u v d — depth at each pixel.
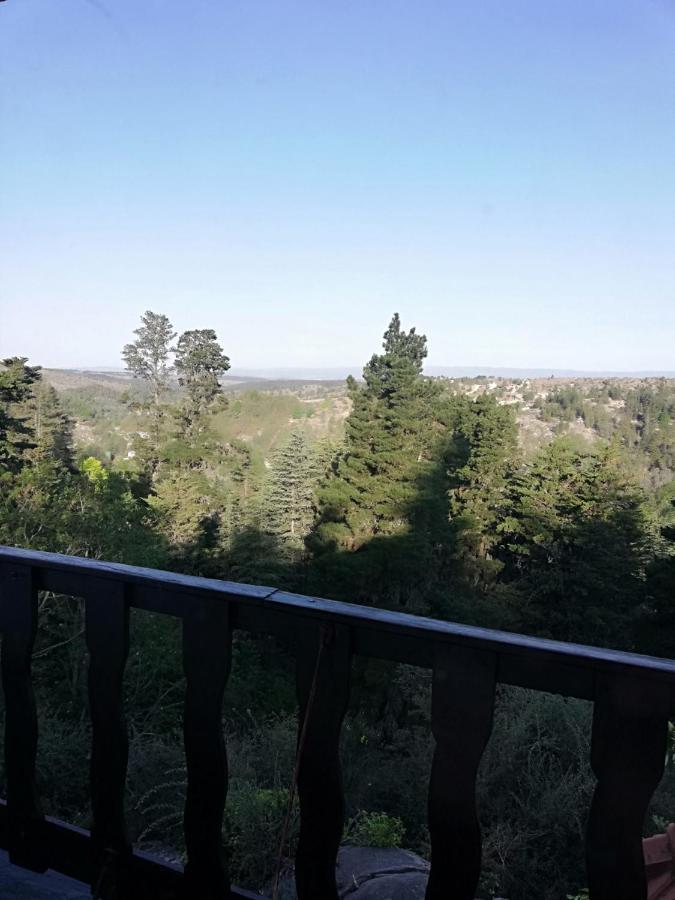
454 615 27.23
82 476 22.34
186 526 34.88
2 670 1.63
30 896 1.59
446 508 31.34
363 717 12.27
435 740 1.18
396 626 1.19
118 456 52.16
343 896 3.18
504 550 33.38
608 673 1.05
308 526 35.06
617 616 27.09
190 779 1.43
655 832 4.21
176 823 4.37
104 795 1.54
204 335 47.09
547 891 4.37
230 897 1.43
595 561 27.95
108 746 1.51
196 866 1.45
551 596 28.34
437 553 31.25
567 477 30.03
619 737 1.05
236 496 39.25
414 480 30.25
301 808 1.33
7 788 1.67
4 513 17.80
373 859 3.57
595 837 1.08
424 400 33.16
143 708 11.41
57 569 1.54
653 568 25.58
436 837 1.20
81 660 10.25
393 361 31.03
